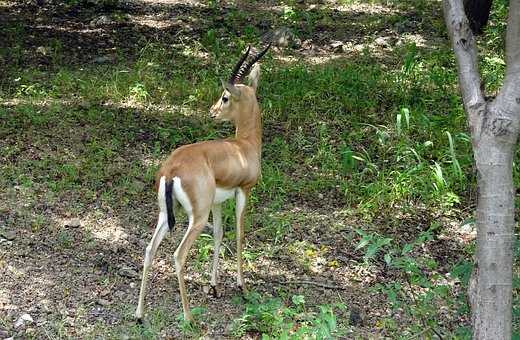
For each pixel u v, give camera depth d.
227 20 18.05
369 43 16.77
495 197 6.07
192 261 8.89
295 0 19.77
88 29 17.14
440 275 8.94
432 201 10.45
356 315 7.98
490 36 16.89
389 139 11.95
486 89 13.83
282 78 14.12
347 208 10.27
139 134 11.90
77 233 9.19
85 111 12.55
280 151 11.55
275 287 8.48
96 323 7.50
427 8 19.38
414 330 7.67
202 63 15.11
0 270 8.30
